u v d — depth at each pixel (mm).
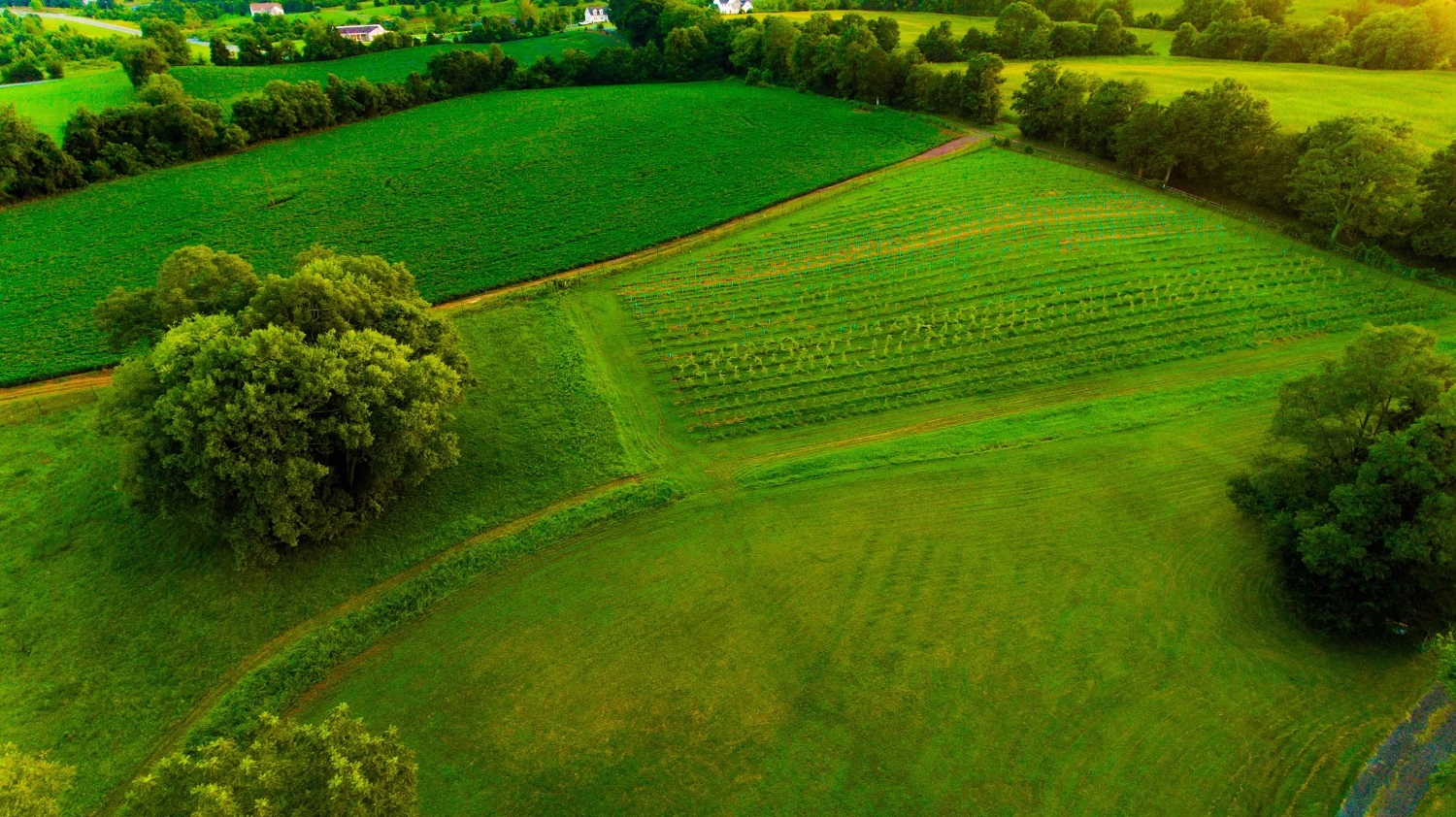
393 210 97562
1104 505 44781
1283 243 78875
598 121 130750
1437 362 35125
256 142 122375
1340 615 35188
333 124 131500
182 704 35062
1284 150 82812
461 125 131375
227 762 23500
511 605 39344
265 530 38812
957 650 36125
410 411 42062
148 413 39156
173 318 48875
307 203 99562
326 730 24125
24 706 34625
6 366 63344
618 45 195125
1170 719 32656
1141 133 93625
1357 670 34688
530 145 120375
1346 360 37562
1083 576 40000
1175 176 95062
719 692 34562
